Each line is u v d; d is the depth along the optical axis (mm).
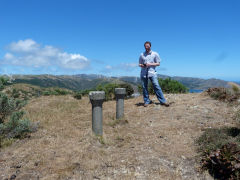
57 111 7734
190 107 6465
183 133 4375
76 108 8555
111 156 3346
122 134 4500
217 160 2768
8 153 3496
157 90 6879
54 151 3539
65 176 2754
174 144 3814
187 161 3156
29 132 4691
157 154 3400
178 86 11094
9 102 5008
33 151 3555
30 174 2799
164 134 4375
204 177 2754
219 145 3254
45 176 2752
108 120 5902
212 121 5062
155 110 6496
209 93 7785
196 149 3520
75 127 5250
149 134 4434
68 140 4121
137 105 7652
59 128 5125
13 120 4312
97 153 3449
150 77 6855
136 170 2904
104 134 4492
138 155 3367
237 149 2906
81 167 2986
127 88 11305
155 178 2721
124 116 6070
